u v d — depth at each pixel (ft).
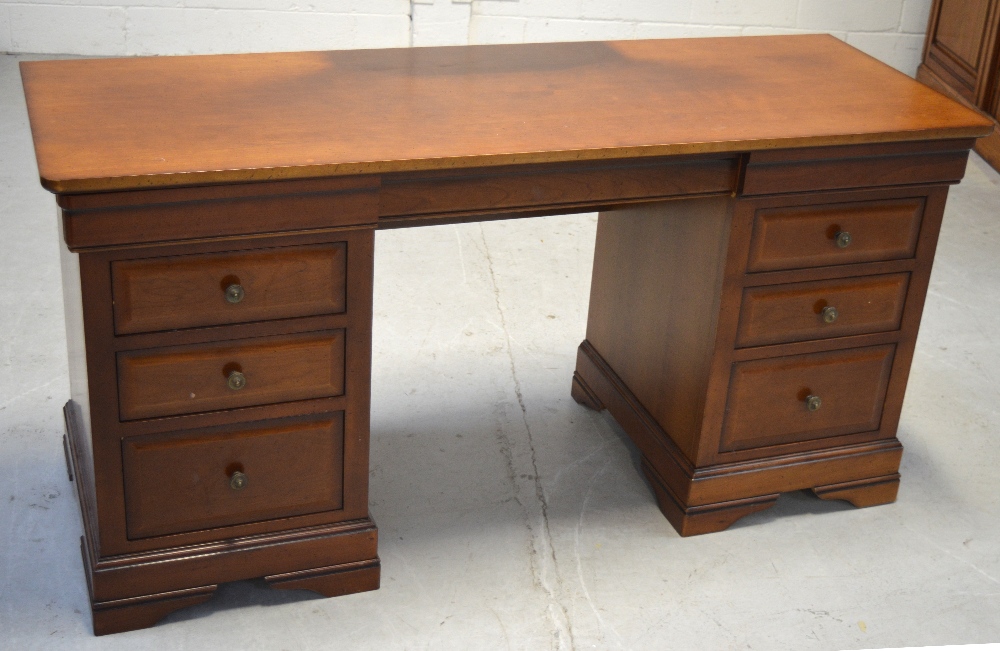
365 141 6.11
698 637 6.71
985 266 11.71
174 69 7.17
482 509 7.79
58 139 5.86
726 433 7.46
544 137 6.34
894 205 7.10
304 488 6.65
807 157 6.70
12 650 6.33
